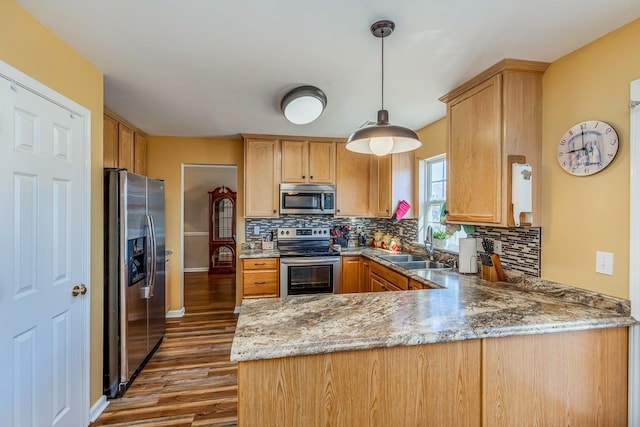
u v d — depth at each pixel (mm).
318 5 1404
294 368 1190
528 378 1398
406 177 3646
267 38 1681
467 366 1336
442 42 1707
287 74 2107
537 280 1967
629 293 1525
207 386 2424
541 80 1972
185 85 2297
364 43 1723
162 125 3379
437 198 3363
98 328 2092
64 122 1742
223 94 2467
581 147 1736
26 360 1475
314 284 3686
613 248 1596
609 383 1495
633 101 1502
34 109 1523
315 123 3273
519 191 1855
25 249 1468
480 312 1526
